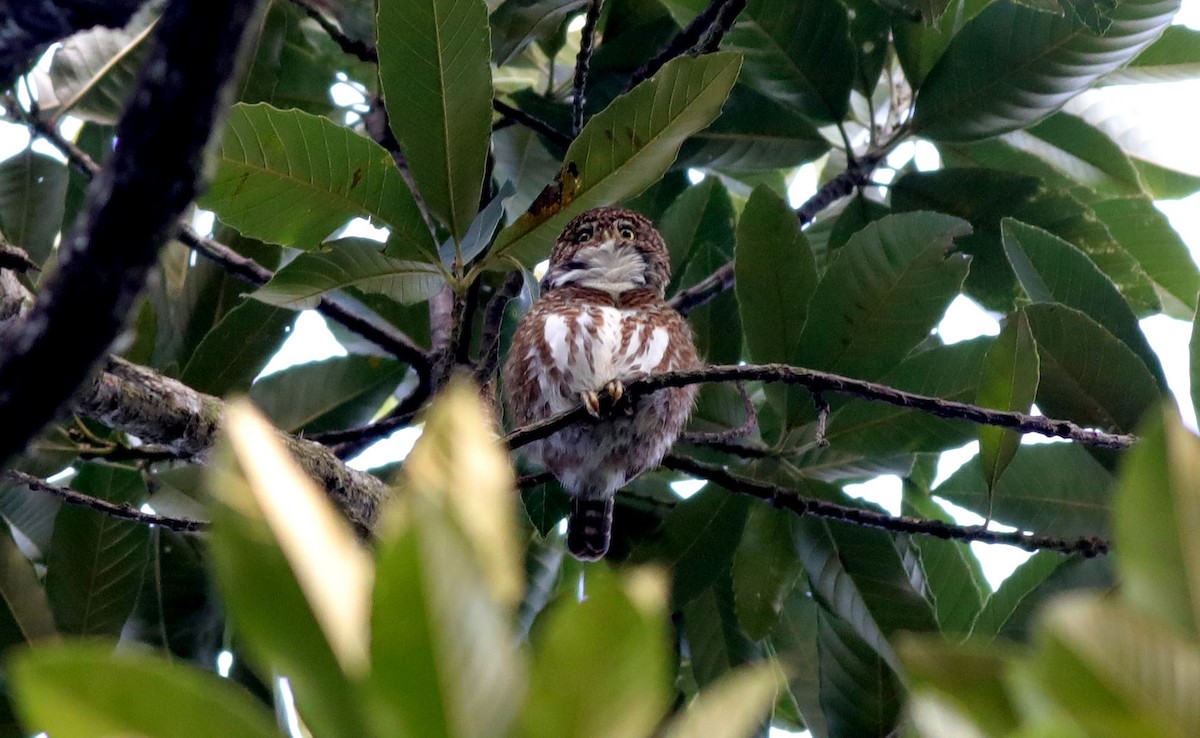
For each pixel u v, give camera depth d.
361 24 11.16
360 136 7.31
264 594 2.50
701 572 9.94
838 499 9.95
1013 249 9.59
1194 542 2.55
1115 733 2.49
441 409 2.61
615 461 10.78
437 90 7.20
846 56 11.51
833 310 9.55
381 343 11.30
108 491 9.48
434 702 2.39
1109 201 12.42
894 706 9.55
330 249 7.77
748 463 10.24
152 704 2.49
